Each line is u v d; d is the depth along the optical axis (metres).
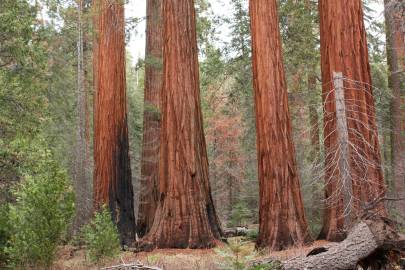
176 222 12.10
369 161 10.55
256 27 11.99
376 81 17.55
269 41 11.85
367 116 11.02
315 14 17.89
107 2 15.37
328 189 11.46
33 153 11.98
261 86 11.78
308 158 16.03
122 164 15.23
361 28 11.55
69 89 23.56
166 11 12.90
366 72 11.44
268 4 11.98
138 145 31.89
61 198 9.25
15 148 12.02
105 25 15.50
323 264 6.28
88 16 18.66
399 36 16.19
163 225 12.21
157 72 17.73
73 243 12.20
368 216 6.57
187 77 12.65
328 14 11.80
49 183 9.11
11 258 8.99
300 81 19.09
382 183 10.86
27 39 15.62
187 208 12.16
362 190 10.41
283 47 18.20
